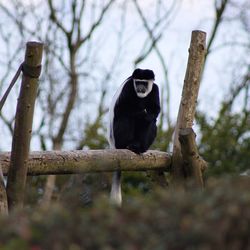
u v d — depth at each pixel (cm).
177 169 1166
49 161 1015
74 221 577
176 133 1177
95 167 1063
